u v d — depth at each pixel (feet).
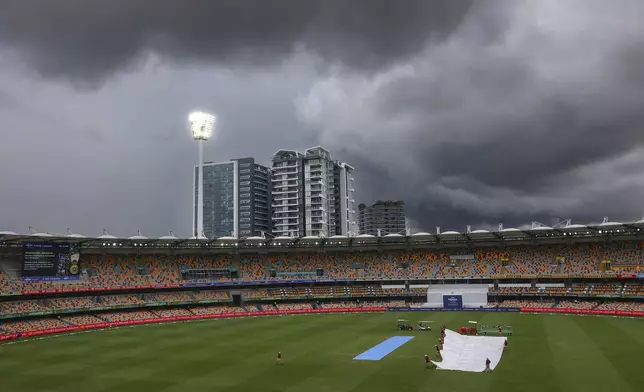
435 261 394.11
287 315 337.93
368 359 176.55
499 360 168.25
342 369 161.38
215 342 224.74
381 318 306.55
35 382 152.56
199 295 366.63
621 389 130.41
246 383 146.30
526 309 322.96
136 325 296.10
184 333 256.93
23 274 289.94
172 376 157.38
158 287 352.90
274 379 150.41
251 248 401.70
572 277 339.57
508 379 142.51
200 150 471.62
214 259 399.85
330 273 400.47
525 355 176.45
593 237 354.54
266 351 197.98
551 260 363.15
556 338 212.02
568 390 130.31
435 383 139.64
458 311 334.44
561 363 162.30
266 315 339.77
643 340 202.49
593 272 338.75
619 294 313.12
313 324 283.38
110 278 344.49
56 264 301.84
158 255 384.47
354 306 364.58
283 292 383.24
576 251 361.71
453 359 170.60
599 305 311.27
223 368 167.73
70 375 161.27
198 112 445.37
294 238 388.57
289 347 206.18
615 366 156.46
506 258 378.53
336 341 219.00
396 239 389.60
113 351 205.46
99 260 357.00
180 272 379.55
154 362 180.34
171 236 388.16
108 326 290.15
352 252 415.64
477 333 222.89
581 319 276.00
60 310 293.84
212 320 316.40
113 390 141.69
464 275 375.45
